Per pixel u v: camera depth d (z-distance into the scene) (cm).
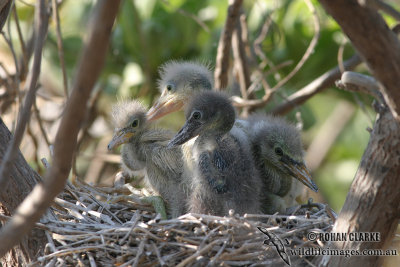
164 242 798
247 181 893
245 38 1257
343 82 652
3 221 780
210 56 1431
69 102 499
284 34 1389
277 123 1027
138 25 1313
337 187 1738
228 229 789
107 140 1516
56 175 527
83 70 485
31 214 542
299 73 1414
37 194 538
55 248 797
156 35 1377
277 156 988
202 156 902
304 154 1050
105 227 837
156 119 1170
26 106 610
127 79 1399
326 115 1816
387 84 555
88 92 495
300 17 1388
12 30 1502
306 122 1558
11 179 790
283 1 1399
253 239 800
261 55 1238
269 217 847
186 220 820
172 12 1396
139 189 1094
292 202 1059
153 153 1005
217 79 1211
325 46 1381
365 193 679
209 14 1438
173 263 773
